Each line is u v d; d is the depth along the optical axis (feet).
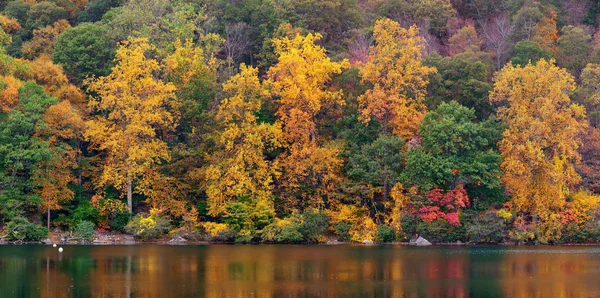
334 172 239.71
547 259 168.96
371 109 239.91
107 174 224.53
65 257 166.71
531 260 166.30
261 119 250.57
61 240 219.00
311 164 230.27
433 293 117.29
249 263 156.35
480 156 225.56
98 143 240.53
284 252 185.98
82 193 238.07
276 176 232.12
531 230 223.51
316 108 240.73
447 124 224.53
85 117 242.17
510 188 227.20
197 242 227.20
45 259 161.68
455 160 224.53
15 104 224.33
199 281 127.54
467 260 165.58
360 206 234.79
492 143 236.63
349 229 229.45
